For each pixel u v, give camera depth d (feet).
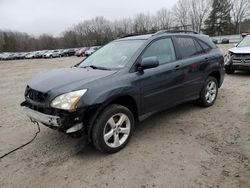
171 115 16.48
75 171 10.52
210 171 10.00
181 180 9.53
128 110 12.17
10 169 10.93
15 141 13.73
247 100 18.95
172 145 12.30
